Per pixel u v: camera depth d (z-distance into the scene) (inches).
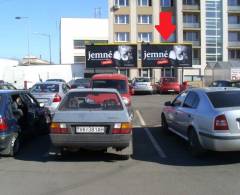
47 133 562.3
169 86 1691.7
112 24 2908.5
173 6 2920.8
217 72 2089.1
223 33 2913.4
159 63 2230.6
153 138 520.1
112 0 2908.5
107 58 2220.7
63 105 395.5
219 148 369.7
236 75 1993.1
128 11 2903.5
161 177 329.7
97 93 404.5
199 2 2898.6
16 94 455.8
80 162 386.3
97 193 285.9
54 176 334.0
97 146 377.4
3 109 402.6
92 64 2223.2
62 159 399.2
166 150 443.5
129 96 625.9
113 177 330.0
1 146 395.2
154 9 2910.9
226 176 332.2
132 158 404.5
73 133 374.6
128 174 339.9
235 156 409.4
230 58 2952.8
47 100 653.3
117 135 374.0
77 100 397.4
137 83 1643.7
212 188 296.8
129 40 2906.0
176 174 339.6
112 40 2906.0
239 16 2952.8
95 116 376.5
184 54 2236.7
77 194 284.0
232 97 402.9
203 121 387.9
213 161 389.1
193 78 2297.0
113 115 377.7
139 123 666.2
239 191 289.0
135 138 520.7
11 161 393.1
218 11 2910.9
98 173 343.9
